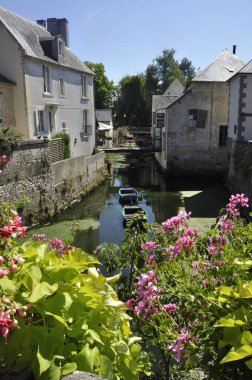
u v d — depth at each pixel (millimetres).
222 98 29453
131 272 4586
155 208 20031
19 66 19078
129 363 2068
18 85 19281
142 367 2363
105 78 67188
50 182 17562
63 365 1886
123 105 63188
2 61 19219
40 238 4492
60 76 23641
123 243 4832
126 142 54375
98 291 2145
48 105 22047
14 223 2488
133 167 37438
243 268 2863
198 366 2879
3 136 13734
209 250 3551
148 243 4105
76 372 1820
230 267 3027
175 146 30297
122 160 44188
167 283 3646
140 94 62000
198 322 3004
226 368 2410
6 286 1999
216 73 29797
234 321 2131
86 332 2025
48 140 17250
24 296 2057
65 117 24766
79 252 2527
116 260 4992
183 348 2791
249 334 2031
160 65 69750
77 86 26578
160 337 3174
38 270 2123
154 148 35000
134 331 3721
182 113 29812
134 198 21125
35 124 20547
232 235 3799
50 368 1800
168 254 3746
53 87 22641
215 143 30047
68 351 1943
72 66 25297
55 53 22859
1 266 2154
